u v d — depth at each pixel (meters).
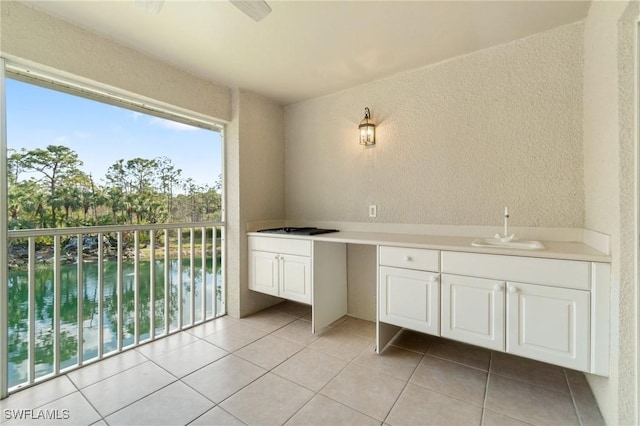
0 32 1.57
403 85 2.52
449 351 2.15
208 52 2.19
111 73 2.00
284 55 2.23
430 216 2.41
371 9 1.70
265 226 3.09
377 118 2.67
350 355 2.09
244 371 1.88
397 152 2.56
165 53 2.20
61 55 1.78
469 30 1.92
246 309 2.89
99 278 2.05
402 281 2.00
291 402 1.57
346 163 2.88
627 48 1.26
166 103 2.33
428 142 2.40
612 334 1.35
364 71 2.50
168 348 2.20
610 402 1.36
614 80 1.33
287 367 1.93
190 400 1.59
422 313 1.93
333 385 1.73
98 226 2.03
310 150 3.13
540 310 1.55
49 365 1.90
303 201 3.20
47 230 1.79
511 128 2.06
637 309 1.23
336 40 2.03
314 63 2.35
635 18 1.22
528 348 1.58
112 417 1.47
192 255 2.62
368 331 2.52
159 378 1.80
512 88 2.05
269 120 3.13
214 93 2.68
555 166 1.92
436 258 1.87
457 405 1.54
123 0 1.62
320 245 2.52
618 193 1.29
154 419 1.45
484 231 2.18
